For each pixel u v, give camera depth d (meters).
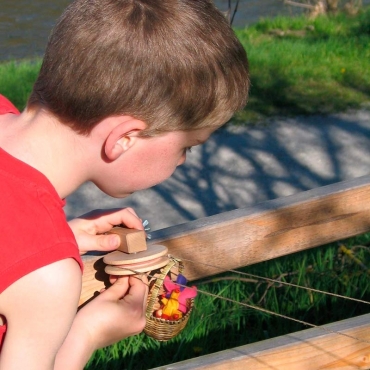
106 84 1.23
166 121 1.27
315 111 7.49
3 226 1.18
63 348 1.41
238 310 2.82
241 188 5.93
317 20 10.38
